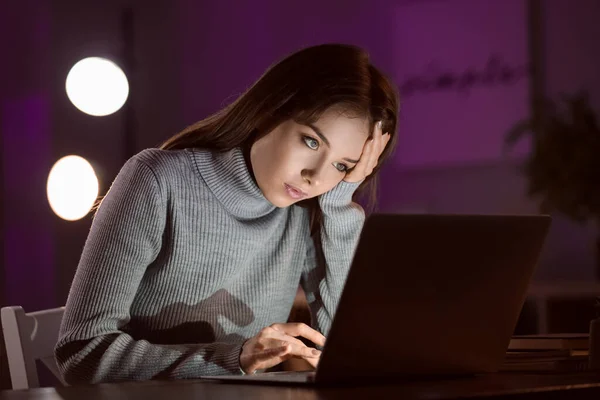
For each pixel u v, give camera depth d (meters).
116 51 6.20
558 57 5.93
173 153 1.66
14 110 5.95
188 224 1.63
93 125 6.05
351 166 1.60
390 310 1.17
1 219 5.92
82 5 6.08
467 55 6.22
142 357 1.45
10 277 5.91
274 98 1.57
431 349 1.24
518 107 6.02
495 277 1.27
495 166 6.12
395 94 1.68
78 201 4.92
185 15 6.49
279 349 1.36
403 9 6.40
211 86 6.57
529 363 1.41
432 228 1.16
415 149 6.40
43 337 1.83
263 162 1.61
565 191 5.12
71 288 1.54
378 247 1.12
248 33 6.62
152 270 1.65
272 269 1.78
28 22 5.96
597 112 5.79
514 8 6.04
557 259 5.86
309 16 6.55
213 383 1.24
